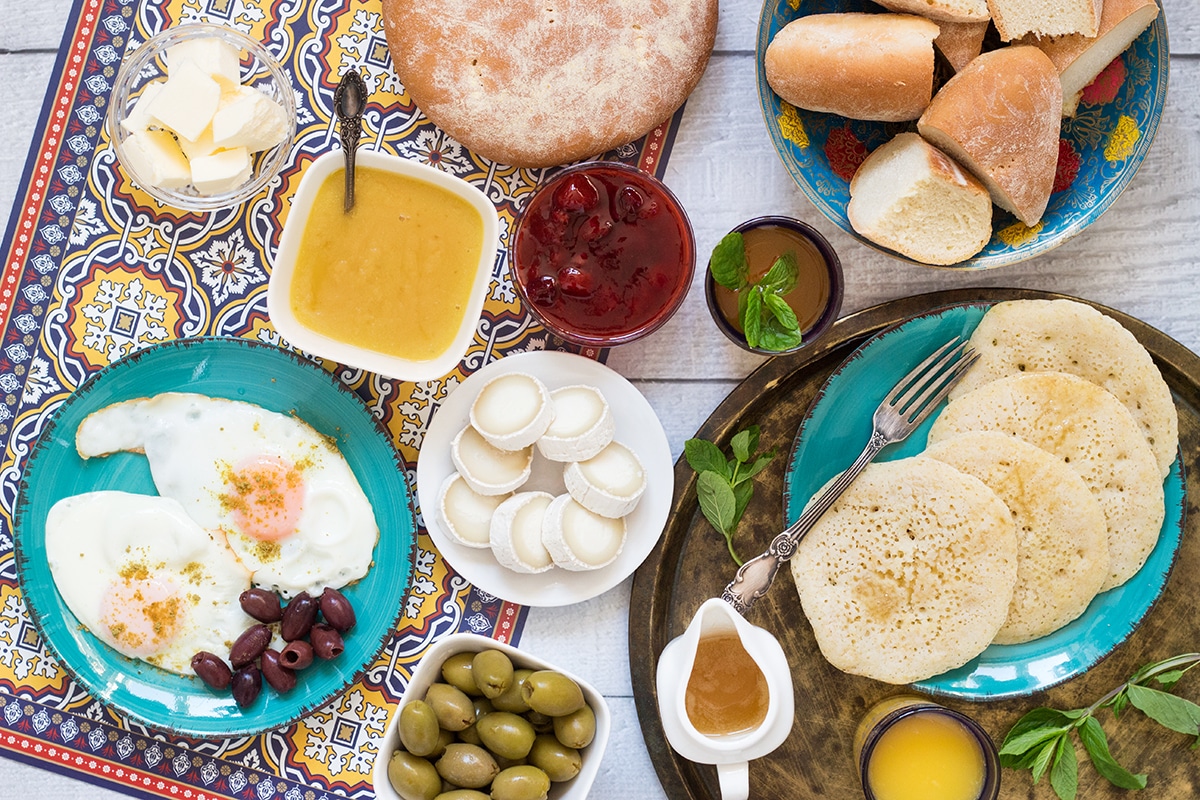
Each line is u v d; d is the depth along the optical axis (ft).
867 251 2.84
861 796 2.81
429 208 2.66
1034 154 2.59
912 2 2.57
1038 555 2.71
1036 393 2.71
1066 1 2.57
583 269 2.66
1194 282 2.83
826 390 2.73
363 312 2.68
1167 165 2.83
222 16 2.81
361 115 2.69
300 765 2.83
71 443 2.76
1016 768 2.81
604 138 2.72
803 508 2.75
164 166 2.70
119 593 2.76
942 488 2.68
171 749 2.83
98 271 2.82
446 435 2.76
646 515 2.76
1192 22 2.81
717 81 2.81
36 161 2.81
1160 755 2.82
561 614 2.83
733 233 2.60
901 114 2.63
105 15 2.81
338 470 2.77
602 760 2.84
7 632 2.83
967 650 2.69
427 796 2.61
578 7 2.68
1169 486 2.76
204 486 2.77
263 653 2.74
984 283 2.84
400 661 2.84
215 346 2.74
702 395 2.84
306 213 2.63
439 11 2.68
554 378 2.76
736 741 2.59
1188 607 2.82
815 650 2.81
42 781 2.83
